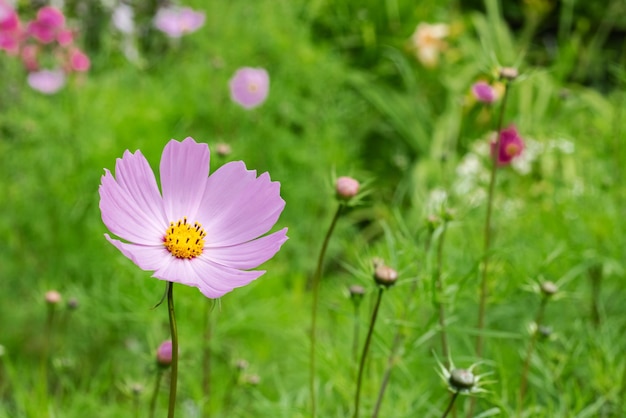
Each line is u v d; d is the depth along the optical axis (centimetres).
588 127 150
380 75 210
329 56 177
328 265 150
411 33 215
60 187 129
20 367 106
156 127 142
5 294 123
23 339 118
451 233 100
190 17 167
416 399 88
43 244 130
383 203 187
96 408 94
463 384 68
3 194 129
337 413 88
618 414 86
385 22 215
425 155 186
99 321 110
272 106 160
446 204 81
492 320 98
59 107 137
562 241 99
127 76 160
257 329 108
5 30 137
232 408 96
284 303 112
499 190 114
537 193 117
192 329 97
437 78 211
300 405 87
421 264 79
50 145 133
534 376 91
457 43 225
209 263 64
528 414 84
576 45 206
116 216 62
